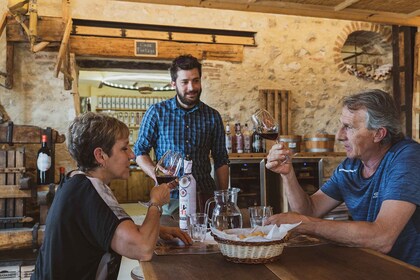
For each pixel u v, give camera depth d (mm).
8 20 4676
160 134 2684
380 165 1595
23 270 3453
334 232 1377
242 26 5445
